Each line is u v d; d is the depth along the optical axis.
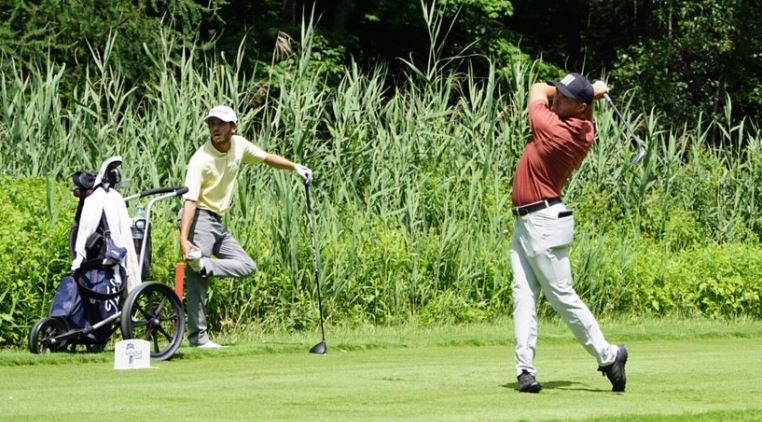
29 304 24.23
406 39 66.12
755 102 65.06
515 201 16.83
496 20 66.62
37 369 19.25
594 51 73.06
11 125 29.44
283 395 15.77
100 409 14.23
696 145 41.88
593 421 13.45
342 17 62.31
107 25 47.56
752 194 41.59
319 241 29.28
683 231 38.66
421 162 33.47
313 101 31.66
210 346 22.92
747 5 63.16
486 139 34.50
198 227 22.77
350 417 13.77
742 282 34.72
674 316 34.53
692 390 16.88
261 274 28.02
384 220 31.45
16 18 47.84
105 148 29.34
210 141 22.77
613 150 38.41
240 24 58.09
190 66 30.66
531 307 16.72
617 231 37.31
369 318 30.28
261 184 29.73
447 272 31.89
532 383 16.41
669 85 62.19
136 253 22.36
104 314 21.62
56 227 24.78
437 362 20.83
